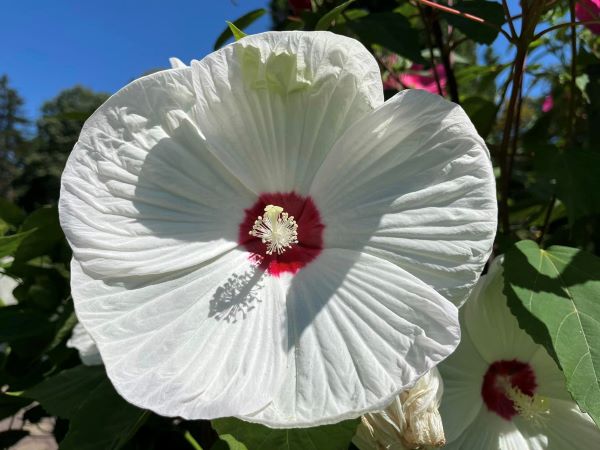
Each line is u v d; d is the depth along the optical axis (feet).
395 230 0.78
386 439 0.77
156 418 1.16
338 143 0.81
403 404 0.76
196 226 0.82
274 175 0.87
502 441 1.00
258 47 0.77
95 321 0.71
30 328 1.19
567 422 1.02
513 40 1.09
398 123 0.78
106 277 0.73
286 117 0.84
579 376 0.79
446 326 0.69
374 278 0.76
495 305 0.99
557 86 1.64
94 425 0.92
